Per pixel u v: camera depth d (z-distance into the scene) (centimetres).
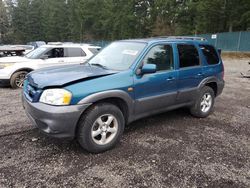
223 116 581
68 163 346
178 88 482
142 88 414
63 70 409
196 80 521
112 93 371
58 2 6650
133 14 4853
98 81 365
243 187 308
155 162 356
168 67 465
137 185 303
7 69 827
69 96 335
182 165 351
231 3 3188
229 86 984
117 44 495
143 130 475
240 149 407
